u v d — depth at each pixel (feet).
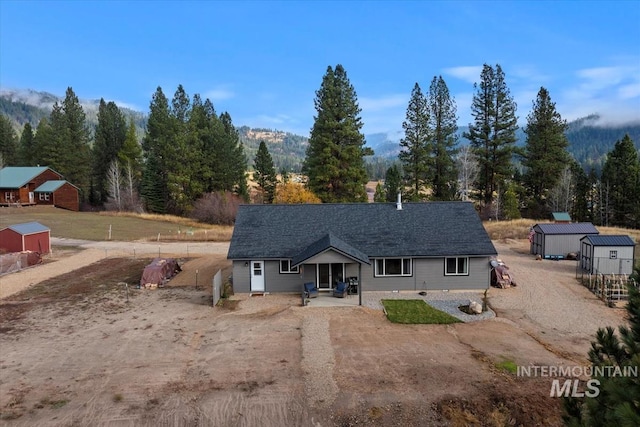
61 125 286.66
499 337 65.41
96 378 52.75
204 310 79.56
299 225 96.94
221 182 246.88
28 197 241.14
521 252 136.05
